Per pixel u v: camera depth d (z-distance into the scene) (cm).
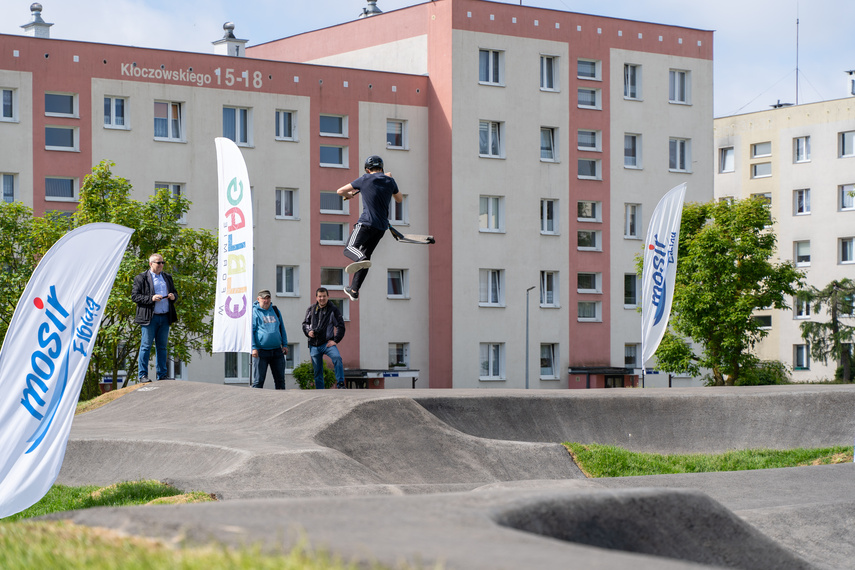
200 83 4447
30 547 440
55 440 902
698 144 5347
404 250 4803
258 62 4556
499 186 4888
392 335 4775
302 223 4628
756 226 4116
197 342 3466
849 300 6019
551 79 5047
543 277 5012
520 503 518
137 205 3359
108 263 958
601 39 5106
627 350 5200
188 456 1177
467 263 4819
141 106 4338
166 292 1741
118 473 1213
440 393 1612
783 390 1822
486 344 4894
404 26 5031
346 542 417
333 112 4700
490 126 4906
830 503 885
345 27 5319
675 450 1642
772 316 6562
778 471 1114
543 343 4994
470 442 1373
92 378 3303
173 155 4397
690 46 5328
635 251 5181
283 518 471
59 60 4191
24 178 4125
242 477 1016
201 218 4447
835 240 6297
